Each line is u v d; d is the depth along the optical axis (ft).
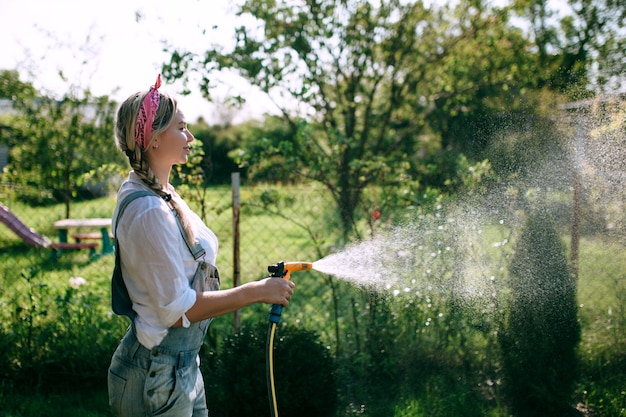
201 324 6.45
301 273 19.30
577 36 18.52
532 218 11.81
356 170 16.17
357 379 12.75
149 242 5.79
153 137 6.18
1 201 25.41
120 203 6.09
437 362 12.57
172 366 6.19
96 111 29.84
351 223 15.17
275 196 15.12
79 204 34.01
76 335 12.87
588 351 12.30
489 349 12.29
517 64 19.98
